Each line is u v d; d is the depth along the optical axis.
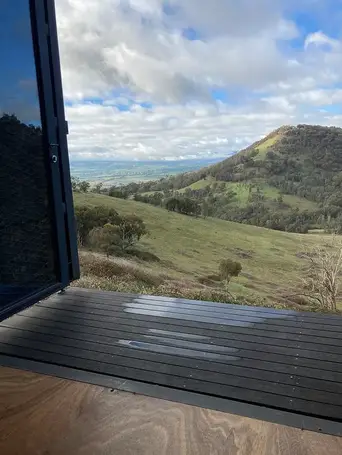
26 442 1.35
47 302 2.72
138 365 1.87
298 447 1.30
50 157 2.64
